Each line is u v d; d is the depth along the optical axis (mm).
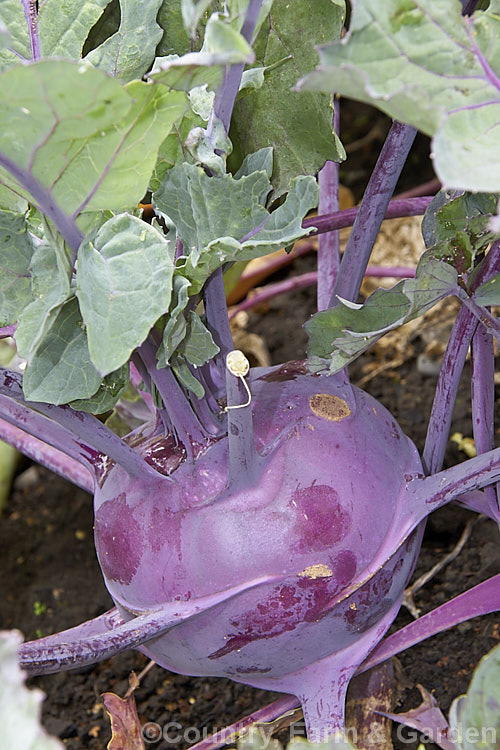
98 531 522
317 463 498
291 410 508
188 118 485
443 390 534
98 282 450
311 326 507
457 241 479
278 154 530
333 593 494
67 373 473
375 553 500
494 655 450
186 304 470
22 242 481
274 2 504
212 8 521
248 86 502
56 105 419
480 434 547
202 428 503
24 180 439
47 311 457
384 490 507
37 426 533
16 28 515
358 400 527
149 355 488
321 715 515
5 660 423
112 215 496
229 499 493
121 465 500
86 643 481
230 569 489
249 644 499
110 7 549
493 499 550
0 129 426
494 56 426
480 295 488
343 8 497
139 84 424
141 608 507
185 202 493
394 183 517
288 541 489
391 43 422
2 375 486
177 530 496
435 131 419
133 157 442
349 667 518
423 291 478
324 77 409
